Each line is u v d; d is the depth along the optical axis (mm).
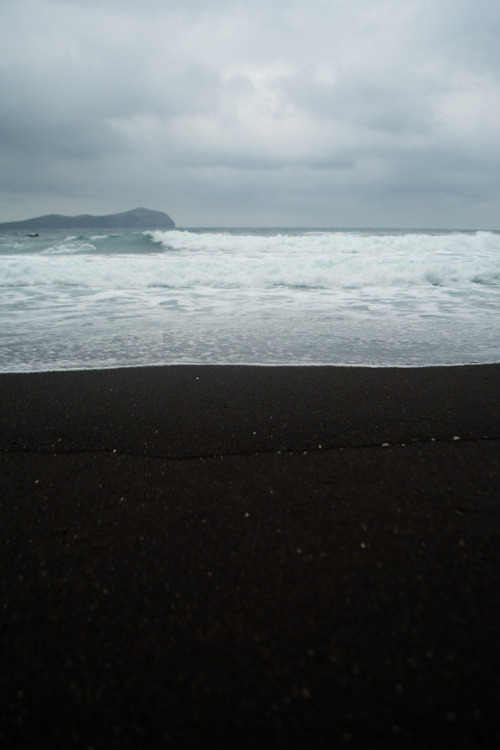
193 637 1194
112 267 10430
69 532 1659
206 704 1018
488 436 2389
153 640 1188
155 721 985
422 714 972
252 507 1787
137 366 4000
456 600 1287
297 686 1050
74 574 1441
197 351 4504
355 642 1159
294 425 2596
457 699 1000
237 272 9859
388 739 926
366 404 2924
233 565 1462
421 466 2078
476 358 4145
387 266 10430
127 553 1536
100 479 2037
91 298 7703
